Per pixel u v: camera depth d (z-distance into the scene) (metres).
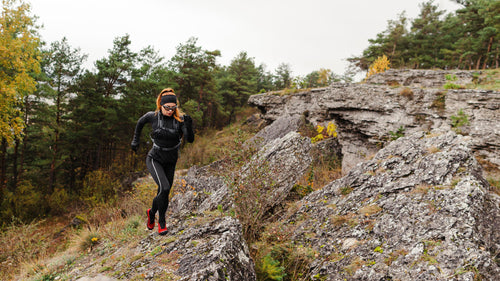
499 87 7.82
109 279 2.80
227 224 3.17
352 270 3.05
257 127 17.02
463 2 24.30
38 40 10.68
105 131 19.03
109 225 6.28
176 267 2.63
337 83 13.05
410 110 8.31
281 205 5.17
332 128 11.26
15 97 10.48
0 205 13.66
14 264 6.82
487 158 6.68
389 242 3.20
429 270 2.61
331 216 4.18
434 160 4.14
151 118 2.77
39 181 20.45
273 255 3.58
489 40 22.53
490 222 3.06
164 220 2.95
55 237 8.87
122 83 19.45
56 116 18.12
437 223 3.12
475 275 2.41
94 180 14.48
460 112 7.33
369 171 4.78
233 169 4.63
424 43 27.11
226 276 2.39
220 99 32.31
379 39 28.61
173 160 2.85
